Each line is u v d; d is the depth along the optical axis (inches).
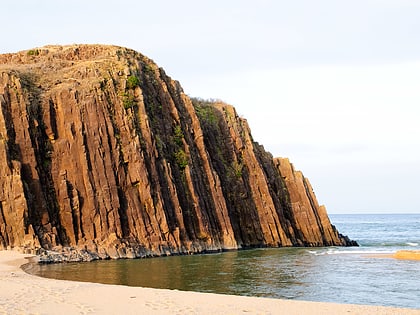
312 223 4153.5
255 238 3782.0
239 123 4303.6
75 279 1804.9
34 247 2425.0
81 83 3063.5
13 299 1153.4
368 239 5270.7
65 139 2861.7
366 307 1140.5
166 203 3029.0
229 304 1148.5
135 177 2942.9
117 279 1823.3
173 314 1036.5
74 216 2731.3
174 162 3314.5
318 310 1098.7
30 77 3061.0
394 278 1932.8
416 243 4362.7
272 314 1052.5
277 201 4047.7
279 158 4448.8
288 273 2064.5
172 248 2901.1
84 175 2800.2
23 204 2502.5
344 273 2073.1
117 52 3499.0
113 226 2765.7
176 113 3538.4
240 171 3937.0
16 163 2596.0
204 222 3230.8
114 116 3034.0
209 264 2363.4
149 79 3489.2
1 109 2691.9
